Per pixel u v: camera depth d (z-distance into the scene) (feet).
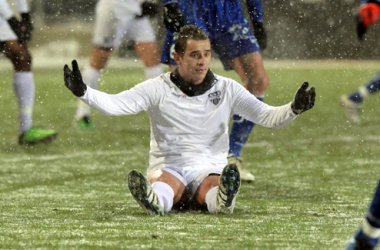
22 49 105.81
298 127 126.93
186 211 62.95
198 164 63.36
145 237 53.98
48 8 263.29
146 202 60.23
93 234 55.01
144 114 142.20
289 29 246.47
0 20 105.60
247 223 58.70
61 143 109.19
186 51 62.75
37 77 212.64
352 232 56.13
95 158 97.76
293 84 194.08
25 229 56.90
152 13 127.95
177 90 63.52
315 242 52.95
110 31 123.54
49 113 142.00
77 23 262.67
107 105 60.54
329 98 170.30
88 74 123.65
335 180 82.17
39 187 77.97
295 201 69.46
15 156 98.48
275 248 51.24
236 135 80.89
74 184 79.82
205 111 63.67
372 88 89.71
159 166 63.77
